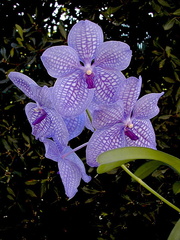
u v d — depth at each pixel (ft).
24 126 2.28
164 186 2.20
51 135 1.00
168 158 0.87
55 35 2.23
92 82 0.95
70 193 1.01
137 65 2.19
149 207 2.21
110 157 0.85
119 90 0.97
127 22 2.18
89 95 0.98
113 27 2.22
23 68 2.27
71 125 1.01
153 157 0.87
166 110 2.11
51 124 1.00
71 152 0.98
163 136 2.10
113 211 2.28
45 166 2.26
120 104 0.93
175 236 0.86
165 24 1.97
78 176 1.02
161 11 2.03
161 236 2.27
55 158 1.00
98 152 1.00
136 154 0.86
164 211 2.24
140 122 1.06
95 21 2.22
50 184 2.29
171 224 2.24
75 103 0.96
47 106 0.96
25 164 2.24
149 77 2.18
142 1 2.09
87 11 2.17
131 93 0.97
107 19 2.20
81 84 0.98
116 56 0.96
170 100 2.12
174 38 2.10
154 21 2.12
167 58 2.05
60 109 0.94
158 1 1.96
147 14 2.12
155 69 2.15
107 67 0.98
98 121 0.96
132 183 2.19
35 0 2.28
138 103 1.00
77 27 0.93
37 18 2.18
